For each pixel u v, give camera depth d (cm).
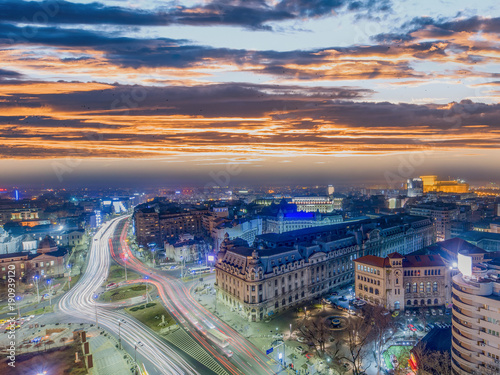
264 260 13888
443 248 16512
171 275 19612
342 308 14150
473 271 9619
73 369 10100
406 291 14175
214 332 12369
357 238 18425
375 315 11725
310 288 15450
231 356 10800
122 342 11812
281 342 11506
